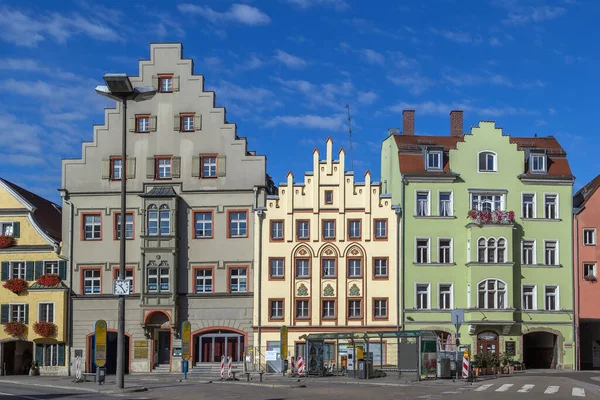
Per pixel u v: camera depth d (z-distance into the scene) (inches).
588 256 2536.9
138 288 2437.3
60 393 1486.2
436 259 2465.6
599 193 2561.5
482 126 2541.8
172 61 2522.1
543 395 1375.5
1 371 2423.7
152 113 2508.6
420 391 1497.3
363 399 1320.1
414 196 2486.5
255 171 2476.6
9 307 2434.8
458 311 1808.6
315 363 2030.0
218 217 2468.0
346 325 2423.7
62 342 2421.3
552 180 2536.9
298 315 2433.6
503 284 2449.6
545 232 2527.1
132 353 2412.6
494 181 2522.1
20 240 2471.7
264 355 2402.8
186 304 2437.3
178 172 2484.0
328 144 2493.8
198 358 2418.8
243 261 2448.3
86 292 2452.0
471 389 1537.9
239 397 1366.9
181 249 2458.2
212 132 2493.8
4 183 2497.5
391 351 2191.2
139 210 2469.2
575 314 2503.7
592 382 1740.9
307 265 2453.2
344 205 2470.5
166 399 1341.0
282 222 2463.1
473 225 2459.4
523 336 2549.2
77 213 2481.5
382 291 2439.7
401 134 2719.0
